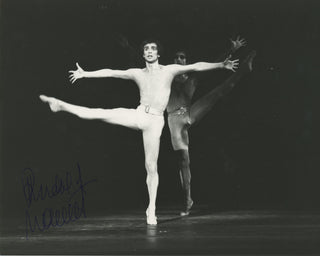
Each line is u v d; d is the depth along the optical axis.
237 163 11.72
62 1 11.41
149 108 6.26
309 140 11.45
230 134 11.75
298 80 11.29
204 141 11.82
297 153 11.48
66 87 12.29
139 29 11.45
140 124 6.18
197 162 11.84
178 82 7.22
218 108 11.67
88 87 12.35
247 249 4.34
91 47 11.84
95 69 12.01
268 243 4.55
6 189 11.50
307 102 11.35
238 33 11.13
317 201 8.82
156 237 4.95
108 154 12.49
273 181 11.48
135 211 7.92
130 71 6.38
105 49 11.80
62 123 12.47
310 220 6.25
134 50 7.86
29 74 12.18
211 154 11.81
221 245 4.48
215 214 7.14
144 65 7.72
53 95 12.31
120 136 12.46
